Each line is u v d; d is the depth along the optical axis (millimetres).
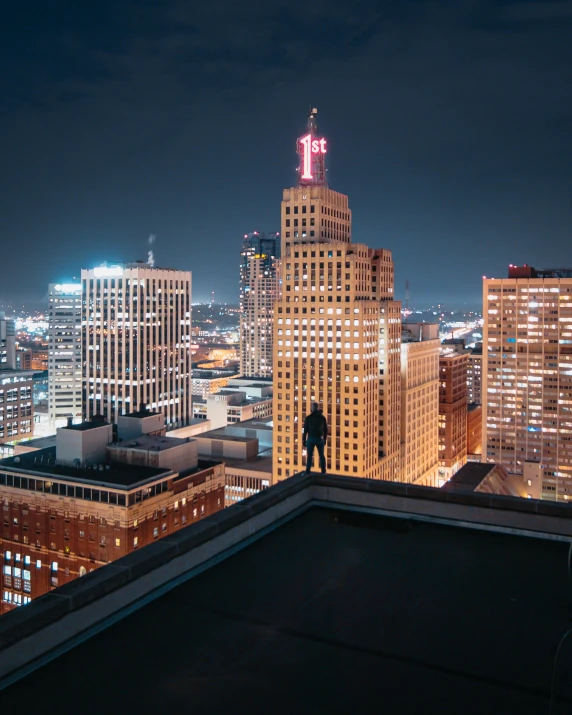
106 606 18875
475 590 21719
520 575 23078
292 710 14914
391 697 15469
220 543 24344
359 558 24500
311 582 22125
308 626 18953
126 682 15883
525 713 14898
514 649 17844
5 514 178750
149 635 18188
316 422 32438
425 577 22750
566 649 17766
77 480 168125
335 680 16172
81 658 16891
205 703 15109
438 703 15258
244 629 18656
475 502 28125
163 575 21266
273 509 27875
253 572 22922
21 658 16203
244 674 16359
